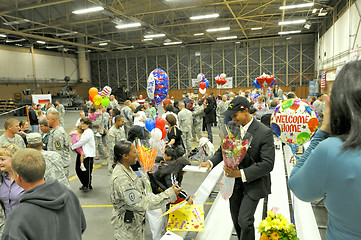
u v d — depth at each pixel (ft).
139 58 98.12
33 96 50.39
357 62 2.91
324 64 66.13
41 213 4.67
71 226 5.11
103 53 101.71
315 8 56.90
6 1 47.96
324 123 3.39
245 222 7.10
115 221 7.52
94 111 22.34
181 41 83.92
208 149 15.23
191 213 9.18
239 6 56.18
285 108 9.86
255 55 86.84
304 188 3.13
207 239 9.10
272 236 6.56
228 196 7.19
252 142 7.13
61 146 12.69
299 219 9.89
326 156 2.84
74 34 69.67
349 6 42.86
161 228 10.13
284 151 19.27
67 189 5.31
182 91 94.27
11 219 4.55
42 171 5.14
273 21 60.64
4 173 7.77
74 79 100.32
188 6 50.44
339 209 2.77
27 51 82.38
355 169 2.58
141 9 55.26
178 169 9.73
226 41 86.53
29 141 8.49
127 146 7.44
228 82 88.48
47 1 48.47
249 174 6.66
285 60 84.43
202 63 92.12
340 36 49.78
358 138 2.63
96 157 24.04
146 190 9.03
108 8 47.24
